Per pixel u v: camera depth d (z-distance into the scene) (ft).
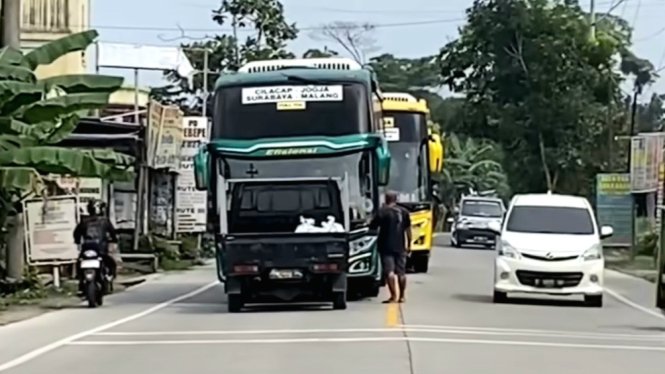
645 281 139.85
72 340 70.69
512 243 98.89
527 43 255.91
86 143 140.67
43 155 93.76
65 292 108.06
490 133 262.47
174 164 166.09
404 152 138.92
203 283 127.03
